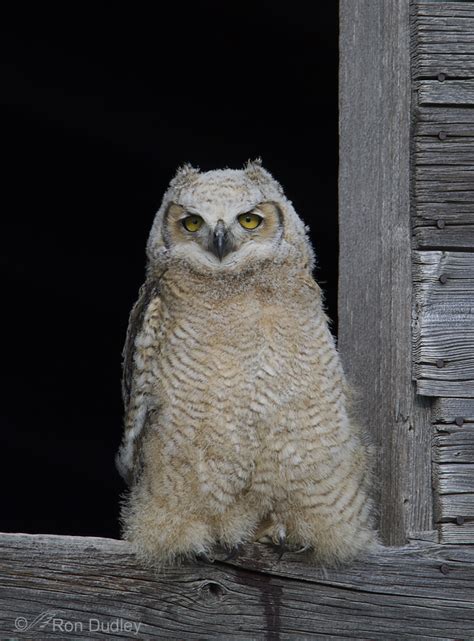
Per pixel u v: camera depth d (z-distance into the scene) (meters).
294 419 10.59
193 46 18.23
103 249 20.69
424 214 11.41
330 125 19.39
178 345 10.76
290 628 10.56
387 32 11.73
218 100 19.11
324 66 18.36
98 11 17.52
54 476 22.16
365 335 11.84
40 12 17.53
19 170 19.61
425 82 11.46
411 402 11.30
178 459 10.58
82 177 19.83
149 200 20.14
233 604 10.52
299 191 20.50
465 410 11.30
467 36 11.56
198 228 11.27
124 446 11.48
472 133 11.51
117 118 19.06
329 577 10.73
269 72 18.62
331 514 10.70
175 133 19.47
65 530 22.41
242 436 10.53
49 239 20.42
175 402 10.62
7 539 10.07
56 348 21.58
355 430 11.04
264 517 10.82
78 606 10.14
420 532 11.11
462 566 11.00
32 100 18.66
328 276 21.17
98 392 21.88
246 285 10.94
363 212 11.98
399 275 11.41
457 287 11.40
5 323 21.16
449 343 11.32
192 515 10.58
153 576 10.41
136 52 18.28
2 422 21.75
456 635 10.84
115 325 21.39
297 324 10.84
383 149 11.71
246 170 11.84
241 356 10.61
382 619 10.74
